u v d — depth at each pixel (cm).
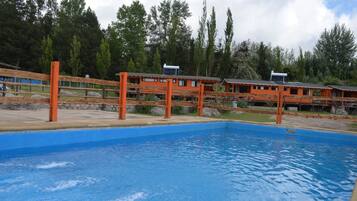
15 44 4572
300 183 521
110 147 739
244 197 436
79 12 5391
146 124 891
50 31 5166
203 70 4222
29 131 605
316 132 1093
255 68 4672
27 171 495
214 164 626
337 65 6044
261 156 735
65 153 634
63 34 4734
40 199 384
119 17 5288
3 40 4553
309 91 3112
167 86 1135
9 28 4562
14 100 666
